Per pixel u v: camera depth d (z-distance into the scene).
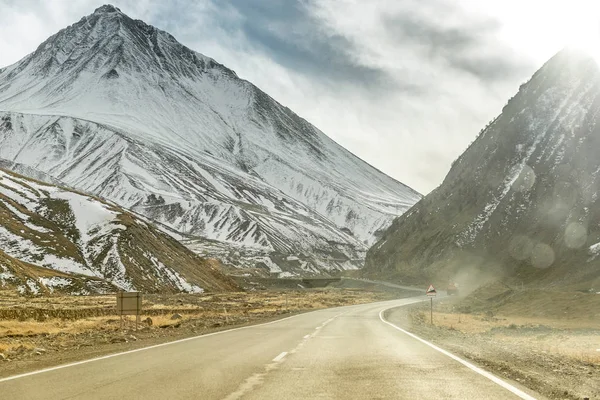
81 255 119.62
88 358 16.19
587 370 13.52
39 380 11.98
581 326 46.75
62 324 38.62
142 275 118.69
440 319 53.34
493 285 93.50
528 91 164.62
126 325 36.41
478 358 16.08
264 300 99.06
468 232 142.25
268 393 10.45
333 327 32.59
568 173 123.62
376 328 31.66
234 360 15.69
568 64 156.25
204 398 9.95
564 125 139.25
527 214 127.06
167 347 19.69
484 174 157.50
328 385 11.35
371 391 10.65
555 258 105.56
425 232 173.12
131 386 11.22
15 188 142.00
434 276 140.75
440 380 11.95
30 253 113.25
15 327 35.00
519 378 12.26
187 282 126.81
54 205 137.50
